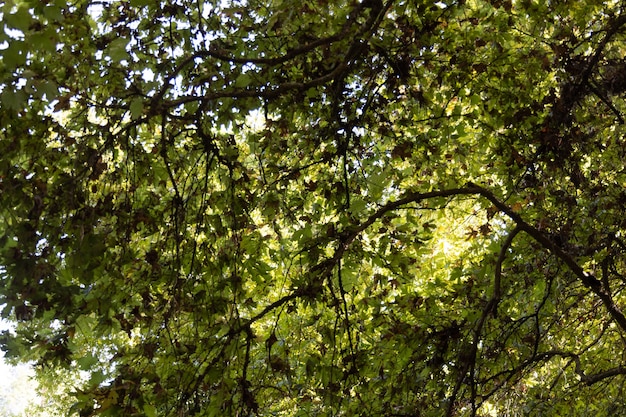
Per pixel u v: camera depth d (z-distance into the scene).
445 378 5.68
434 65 5.92
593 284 5.71
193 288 4.64
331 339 5.12
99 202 4.24
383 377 5.52
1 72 3.41
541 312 6.72
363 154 5.91
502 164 6.18
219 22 5.15
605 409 7.66
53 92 3.56
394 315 5.61
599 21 5.98
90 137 4.38
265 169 5.72
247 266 4.91
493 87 5.89
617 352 7.79
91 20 4.55
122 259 4.36
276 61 4.49
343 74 5.29
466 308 5.75
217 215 4.82
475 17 5.51
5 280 3.76
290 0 4.61
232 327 4.42
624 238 6.59
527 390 7.15
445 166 6.35
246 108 5.03
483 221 8.09
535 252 6.02
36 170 4.11
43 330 4.15
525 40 5.88
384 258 5.27
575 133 5.75
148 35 5.04
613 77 5.66
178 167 5.00
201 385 4.50
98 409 3.81
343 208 5.20
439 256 7.68
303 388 5.88
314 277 4.74
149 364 4.20
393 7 5.38
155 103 4.07
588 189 6.05
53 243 3.97
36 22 3.45
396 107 6.01
